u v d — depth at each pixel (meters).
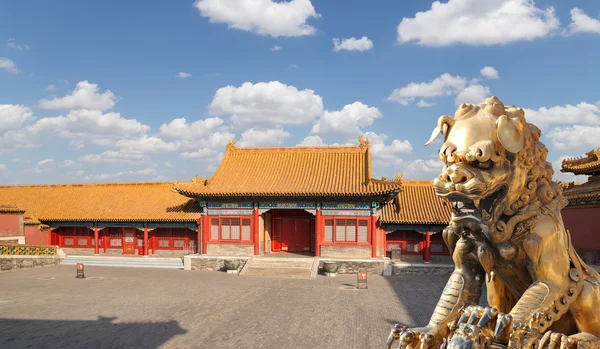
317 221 43.19
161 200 50.56
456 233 5.81
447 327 5.66
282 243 48.56
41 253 46.34
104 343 19.53
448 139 5.41
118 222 48.22
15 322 23.00
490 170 5.16
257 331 21.38
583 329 5.65
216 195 42.72
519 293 5.86
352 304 27.50
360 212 42.75
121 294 30.66
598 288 5.61
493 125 5.24
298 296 30.03
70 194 53.50
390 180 40.88
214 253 44.91
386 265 40.81
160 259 46.06
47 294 30.62
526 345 4.78
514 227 5.38
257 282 36.12
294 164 47.06
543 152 5.67
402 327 5.56
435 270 40.47
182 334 20.89
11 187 55.44
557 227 5.45
